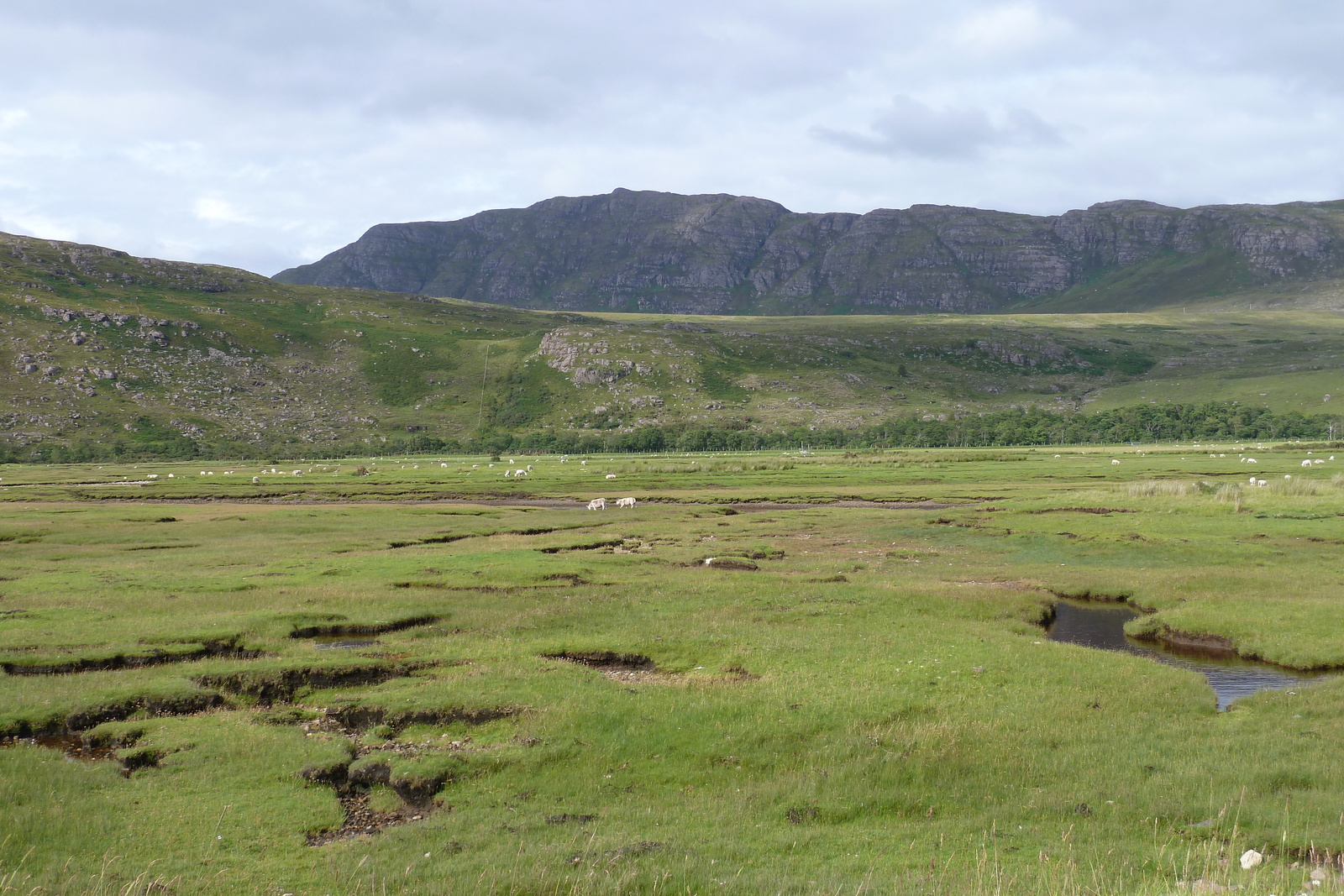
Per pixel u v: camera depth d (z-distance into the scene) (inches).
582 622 1295.5
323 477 5378.9
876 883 550.0
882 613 1355.8
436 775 733.3
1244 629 1244.5
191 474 5984.3
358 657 1088.2
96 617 1327.5
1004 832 643.5
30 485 4859.7
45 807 653.3
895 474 4712.1
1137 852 599.8
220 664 1048.8
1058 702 917.2
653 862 574.9
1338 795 672.4
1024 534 2273.6
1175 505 2529.5
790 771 758.5
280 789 708.0
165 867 570.6
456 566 1833.2
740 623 1278.3
